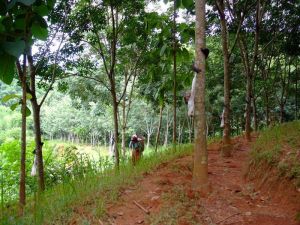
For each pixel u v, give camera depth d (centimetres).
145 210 539
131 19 1103
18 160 1319
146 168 760
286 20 1555
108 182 658
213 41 1992
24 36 318
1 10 288
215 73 2023
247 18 1491
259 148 825
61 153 1095
